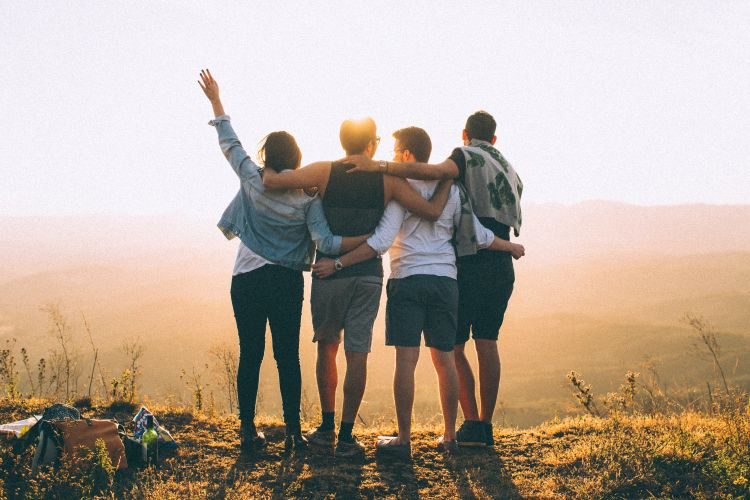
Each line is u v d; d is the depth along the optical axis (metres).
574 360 129.38
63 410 3.65
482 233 3.90
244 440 3.90
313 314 3.79
